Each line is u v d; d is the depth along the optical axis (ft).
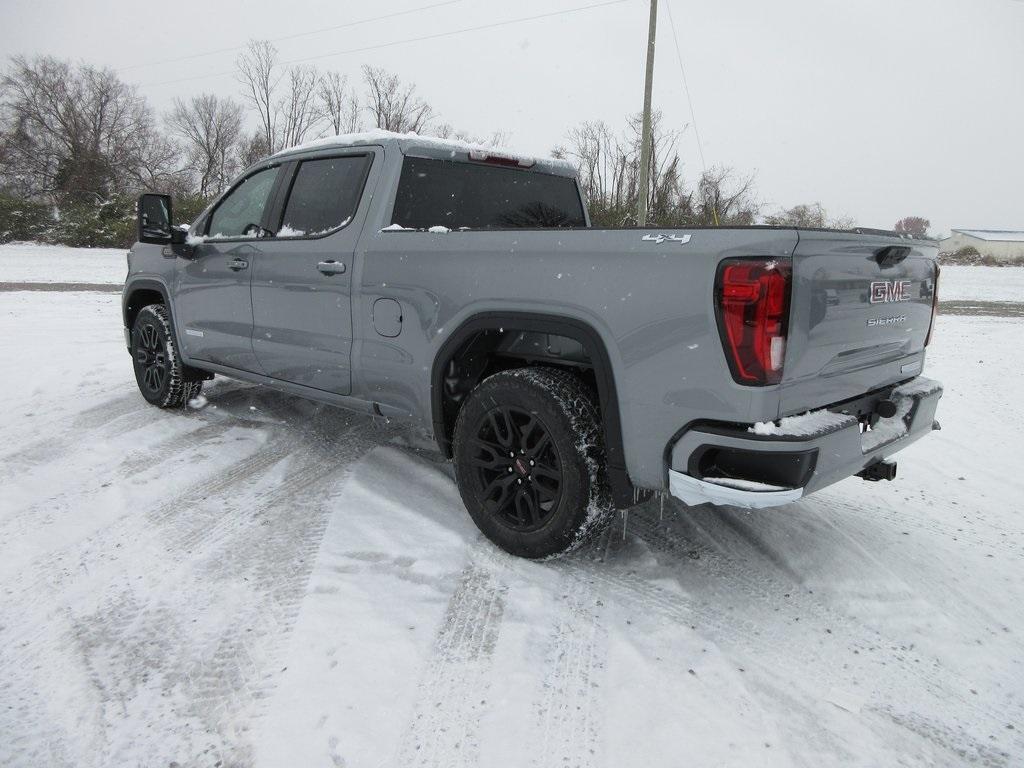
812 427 7.47
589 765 5.97
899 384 9.88
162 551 9.46
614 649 7.56
